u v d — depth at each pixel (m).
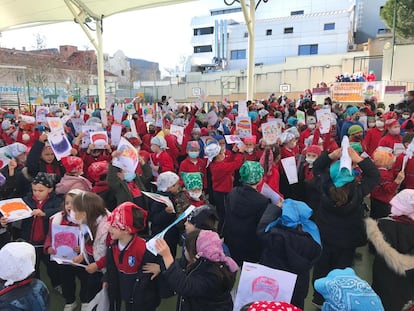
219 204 5.36
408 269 2.48
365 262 4.76
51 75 34.78
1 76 31.19
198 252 2.36
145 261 2.80
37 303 2.14
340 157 3.51
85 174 5.30
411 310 2.07
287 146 5.89
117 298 2.97
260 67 37.78
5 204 3.34
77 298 3.96
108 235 3.06
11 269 2.08
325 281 1.79
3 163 4.65
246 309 1.81
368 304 1.61
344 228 3.36
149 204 4.30
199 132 7.60
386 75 24.06
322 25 46.53
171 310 3.83
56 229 3.19
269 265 2.69
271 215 2.86
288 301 2.24
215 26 53.59
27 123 7.66
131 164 3.74
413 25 27.89
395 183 4.56
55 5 17.73
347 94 21.22
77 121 8.36
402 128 7.89
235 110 12.34
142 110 12.24
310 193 4.76
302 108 11.89
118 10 17.95
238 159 5.34
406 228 2.63
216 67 53.72
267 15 56.56
